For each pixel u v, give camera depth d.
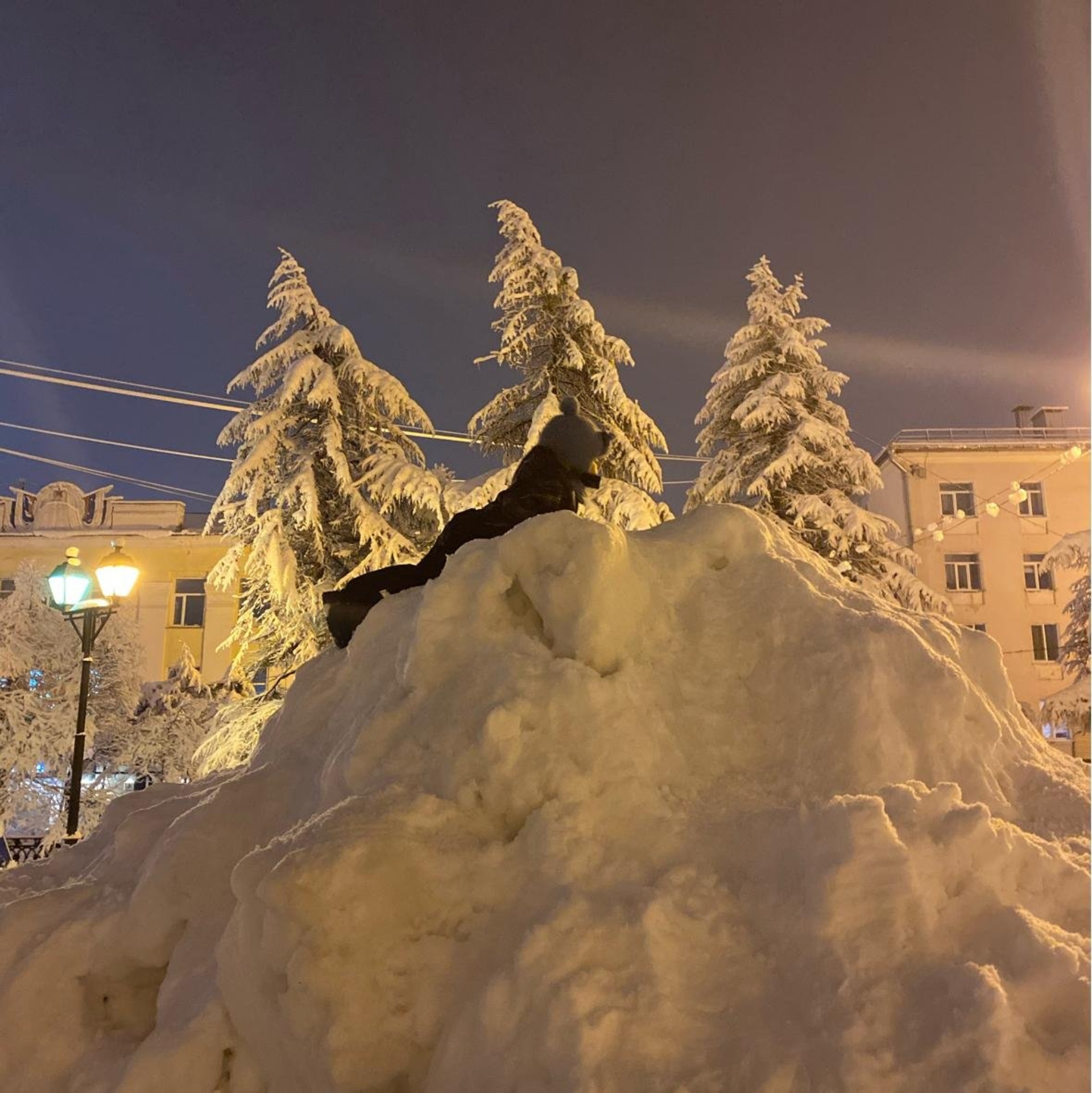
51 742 18.55
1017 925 1.97
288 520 13.99
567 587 2.90
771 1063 1.81
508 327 14.63
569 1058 1.85
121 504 30.81
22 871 3.56
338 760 2.90
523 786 2.49
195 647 29.31
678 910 2.15
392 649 3.45
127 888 3.00
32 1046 2.56
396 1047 2.11
